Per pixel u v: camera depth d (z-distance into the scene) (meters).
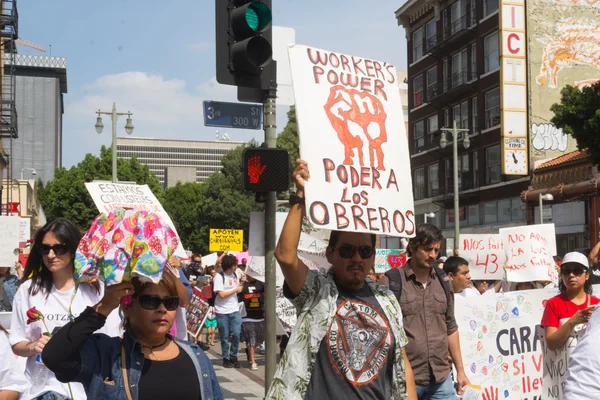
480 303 7.53
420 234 5.78
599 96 27.34
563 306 6.66
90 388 3.27
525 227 10.94
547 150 39.38
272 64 7.03
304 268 4.02
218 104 7.30
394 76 4.77
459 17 45.09
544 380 6.89
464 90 43.94
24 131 136.88
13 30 36.81
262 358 15.87
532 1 39.62
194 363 3.49
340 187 4.23
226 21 6.82
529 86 39.41
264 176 6.84
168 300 3.40
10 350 4.04
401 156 4.59
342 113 4.40
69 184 63.22
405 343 4.04
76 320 3.20
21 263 20.36
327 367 3.85
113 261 3.21
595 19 40.41
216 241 26.59
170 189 84.88
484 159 42.59
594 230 33.31
